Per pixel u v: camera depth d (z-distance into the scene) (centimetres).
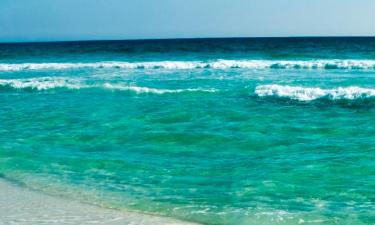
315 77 2483
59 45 9425
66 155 1142
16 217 691
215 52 5225
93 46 8219
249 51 5234
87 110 1742
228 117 1538
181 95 2008
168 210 745
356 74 2583
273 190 834
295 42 8125
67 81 2547
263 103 1772
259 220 694
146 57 4644
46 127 1480
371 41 7931
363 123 1412
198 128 1389
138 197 817
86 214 715
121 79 2617
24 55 5403
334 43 7131
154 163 1052
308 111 1620
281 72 2783
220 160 1056
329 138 1230
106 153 1152
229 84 2284
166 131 1362
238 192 829
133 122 1507
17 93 2269
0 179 951
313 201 773
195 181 907
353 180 876
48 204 771
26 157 1130
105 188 877
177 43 9138
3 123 1558
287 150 1121
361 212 716
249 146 1175
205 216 714
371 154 1048
